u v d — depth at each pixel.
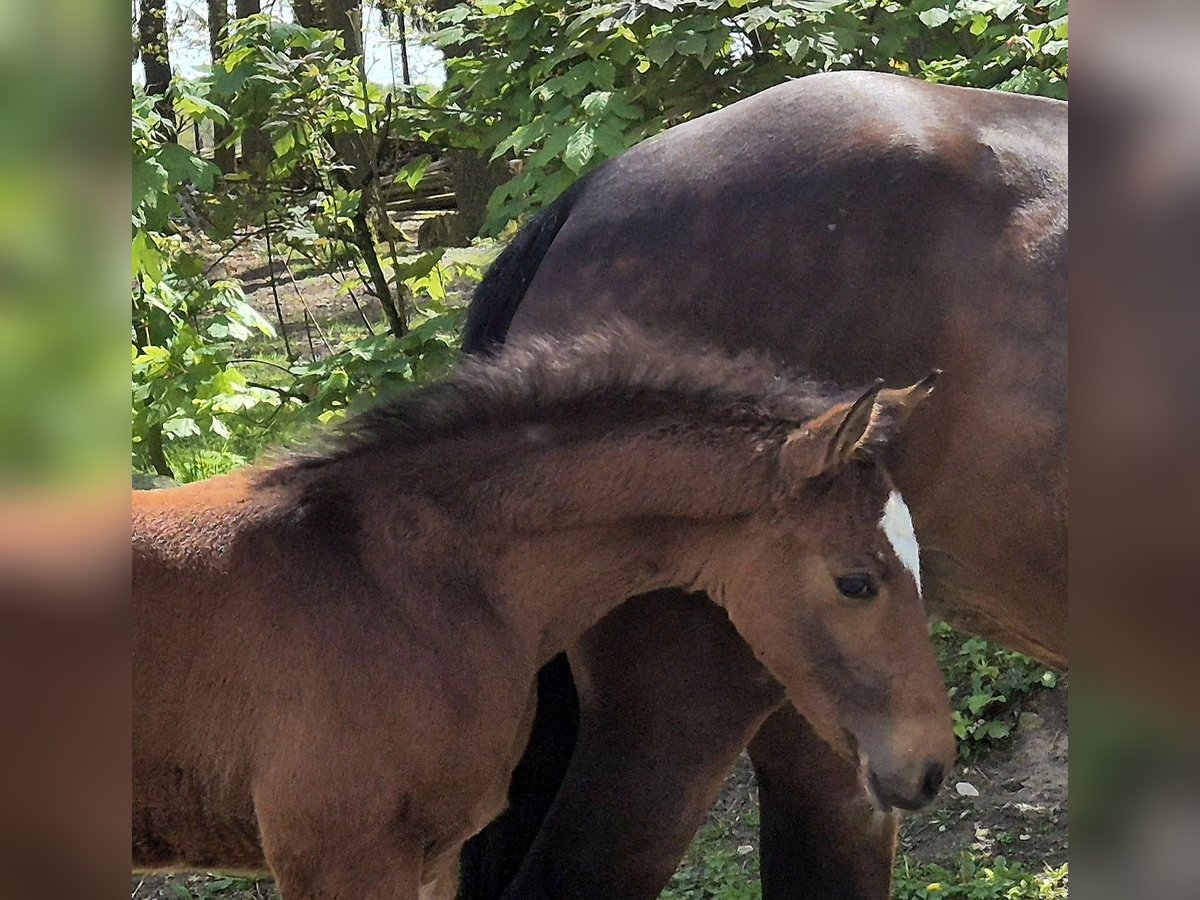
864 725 2.42
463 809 2.46
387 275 6.79
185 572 2.40
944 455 2.68
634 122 4.71
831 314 2.67
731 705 2.71
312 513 2.48
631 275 2.77
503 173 6.95
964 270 2.64
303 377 4.78
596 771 2.75
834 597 2.41
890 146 2.71
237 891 3.94
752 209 2.73
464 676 2.42
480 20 5.36
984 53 4.76
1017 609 2.75
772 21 4.52
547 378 2.55
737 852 4.19
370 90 5.43
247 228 6.12
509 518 2.49
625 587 2.56
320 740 2.34
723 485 2.46
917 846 4.19
